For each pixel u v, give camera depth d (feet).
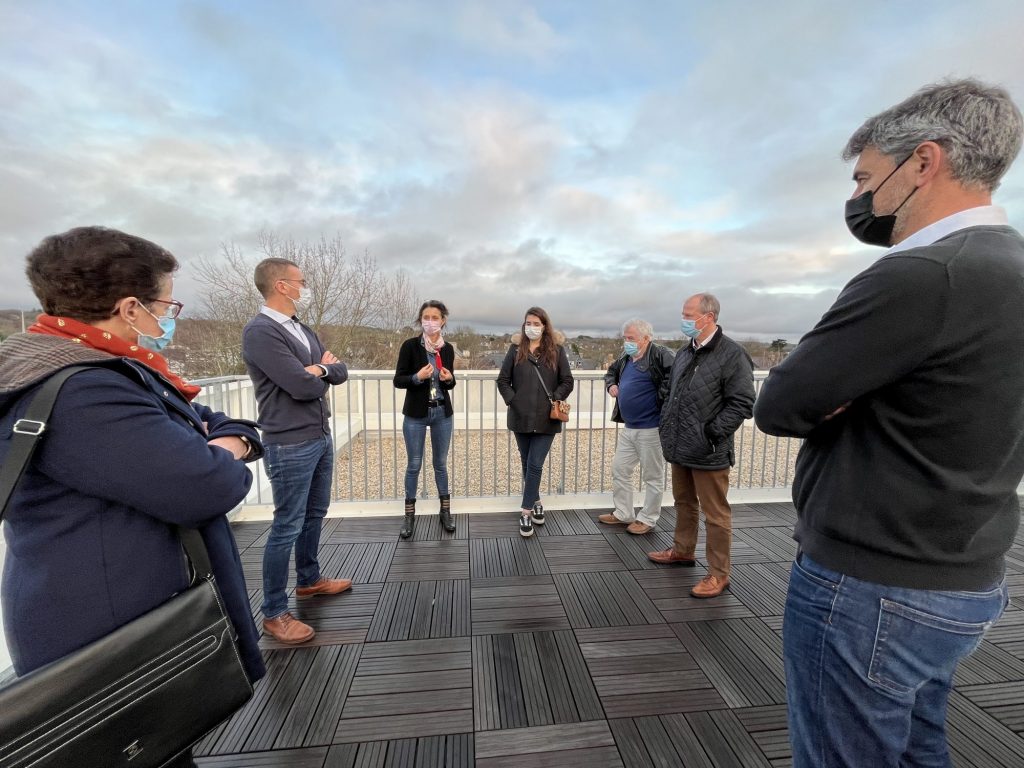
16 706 2.42
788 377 3.14
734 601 8.46
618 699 6.07
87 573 2.92
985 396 2.58
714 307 8.43
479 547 10.54
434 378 11.11
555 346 11.16
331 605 8.19
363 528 11.52
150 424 2.99
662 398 10.48
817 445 3.30
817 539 3.22
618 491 11.81
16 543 2.91
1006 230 2.82
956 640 2.85
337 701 6.00
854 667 3.03
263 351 6.79
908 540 2.80
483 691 6.19
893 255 2.83
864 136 3.38
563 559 10.00
